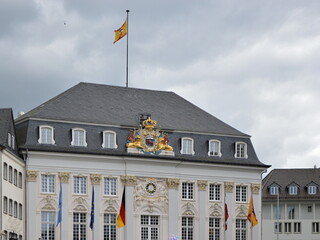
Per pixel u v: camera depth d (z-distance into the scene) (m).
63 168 106.75
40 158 105.56
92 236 107.31
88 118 110.19
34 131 106.19
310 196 151.25
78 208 107.12
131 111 115.44
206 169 115.56
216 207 115.75
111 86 118.88
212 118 120.94
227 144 118.25
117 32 124.44
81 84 116.88
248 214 112.81
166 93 122.81
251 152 119.56
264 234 151.75
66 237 105.94
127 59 122.75
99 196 108.44
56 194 106.12
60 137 107.25
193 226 114.19
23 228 103.75
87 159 108.25
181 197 113.81
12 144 101.25
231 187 116.81
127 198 109.94
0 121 98.75
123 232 109.38
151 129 112.69
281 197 152.00
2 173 93.38
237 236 117.12
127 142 111.19
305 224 150.88
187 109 120.81
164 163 112.56
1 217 92.62
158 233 111.69
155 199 111.75
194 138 116.06
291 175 155.00
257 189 118.69
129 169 110.50
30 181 104.69
